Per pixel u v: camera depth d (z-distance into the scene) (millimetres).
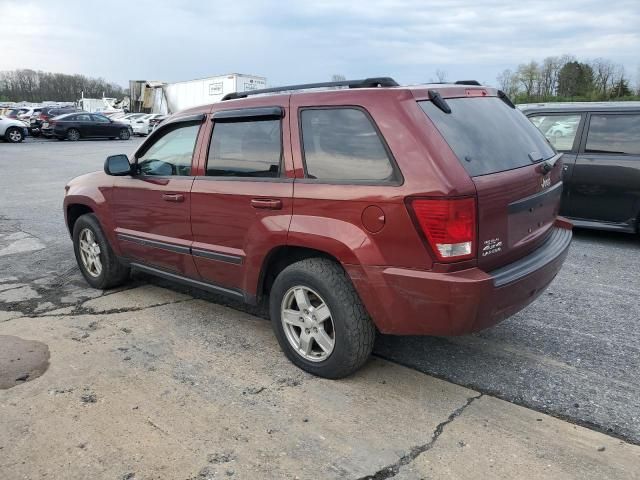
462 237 2896
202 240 4086
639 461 2723
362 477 2617
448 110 3232
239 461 2725
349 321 3279
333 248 3217
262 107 3689
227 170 3898
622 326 4348
